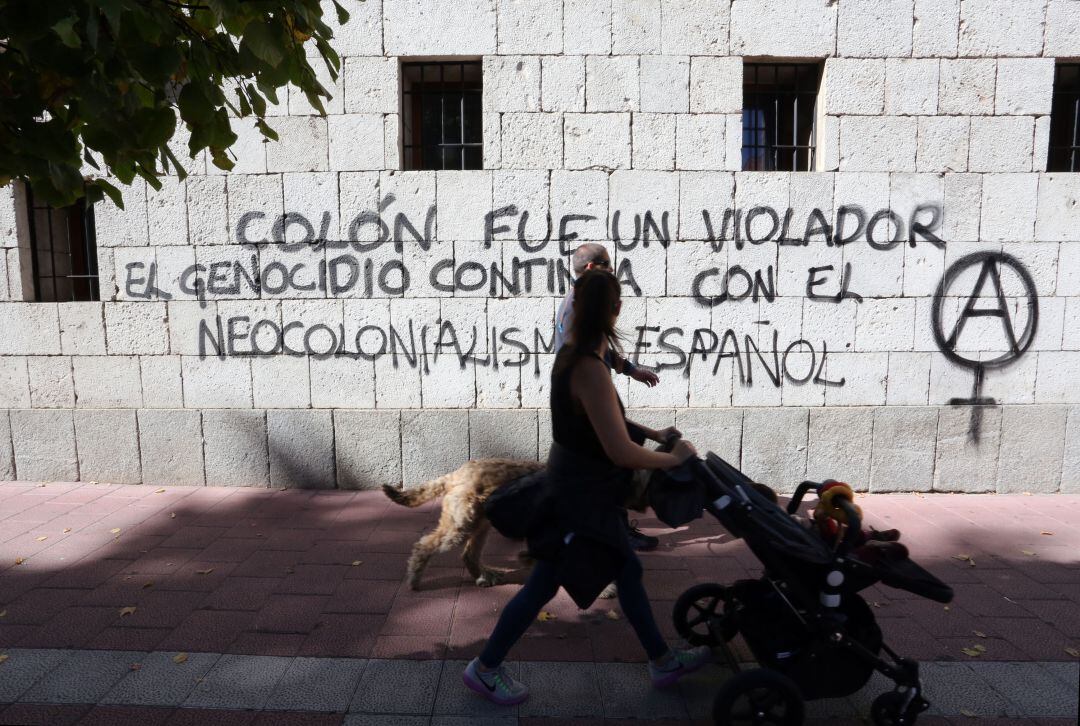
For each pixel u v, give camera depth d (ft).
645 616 8.72
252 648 9.92
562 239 17.07
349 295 17.34
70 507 15.99
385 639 10.20
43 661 9.52
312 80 8.34
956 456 17.29
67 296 19.33
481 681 8.47
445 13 16.63
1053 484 17.33
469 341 17.34
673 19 16.63
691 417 17.19
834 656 8.16
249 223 17.29
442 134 18.26
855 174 16.97
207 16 7.56
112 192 8.09
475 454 17.25
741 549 13.89
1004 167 16.97
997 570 12.75
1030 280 17.12
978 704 8.71
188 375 17.63
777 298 17.20
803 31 16.70
